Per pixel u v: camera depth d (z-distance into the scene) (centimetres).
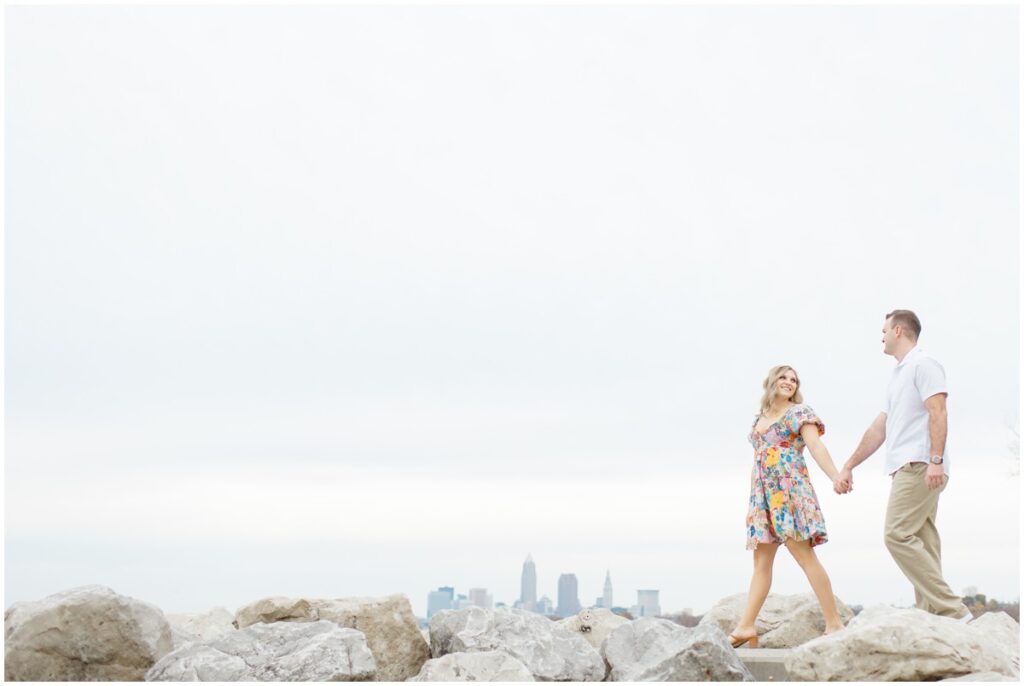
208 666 702
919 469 829
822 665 684
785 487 808
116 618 764
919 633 669
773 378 838
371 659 730
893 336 870
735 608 1023
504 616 853
